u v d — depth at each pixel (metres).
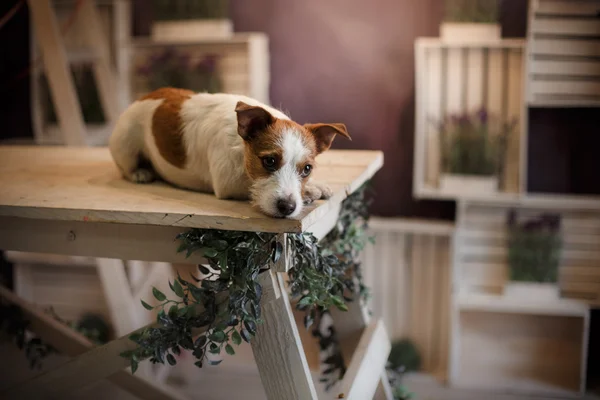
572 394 3.51
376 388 2.21
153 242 1.62
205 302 1.54
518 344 3.65
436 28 3.51
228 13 3.67
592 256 3.55
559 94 3.39
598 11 3.29
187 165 1.78
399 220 3.72
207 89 3.59
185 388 3.71
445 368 3.79
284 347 1.60
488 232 3.62
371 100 3.66
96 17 3.61
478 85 3.45
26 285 4.05
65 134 3.12
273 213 1.42
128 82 3.74
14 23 3.94
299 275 1.58
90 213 1.54
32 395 1.92
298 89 3.73
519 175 3.47
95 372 1.87
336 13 3.61
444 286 3.73
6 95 4.01
